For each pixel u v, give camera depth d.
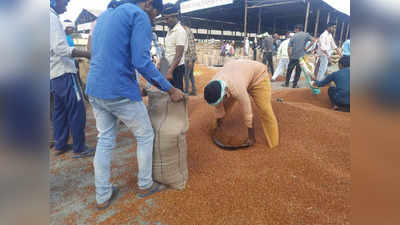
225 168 2.69
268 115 3.04
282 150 2.98
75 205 2.26
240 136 3.49
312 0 11.69
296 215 1.99
